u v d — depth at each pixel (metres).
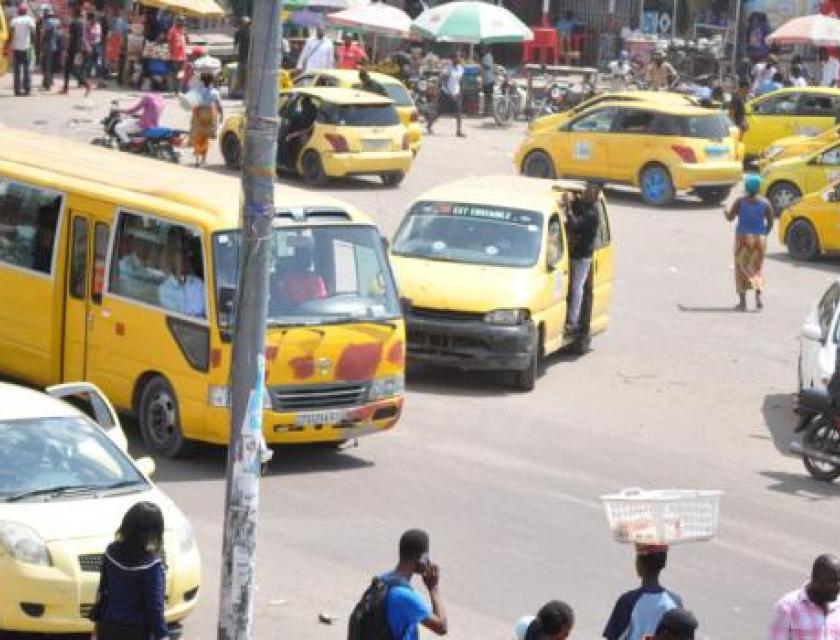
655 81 103.88
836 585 21.47
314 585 29.30
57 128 81.81
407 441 39.31
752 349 52.38
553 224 47.19
